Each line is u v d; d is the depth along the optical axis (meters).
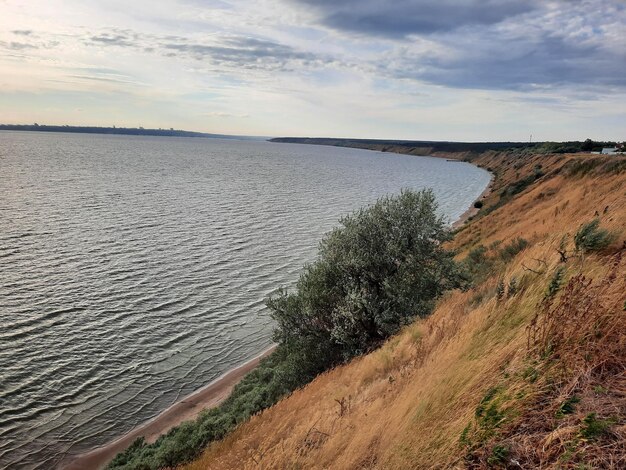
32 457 15.59
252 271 34.97
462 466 2.97
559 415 2.61
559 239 6.84
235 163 160.12
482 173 139.75
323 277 14.95
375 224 15.66
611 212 7.09
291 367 14.65
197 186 85.31
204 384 20.27
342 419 6.93
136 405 18.53
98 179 87.69
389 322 12.99
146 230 45.75
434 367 5.84
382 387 7.51
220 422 14.45
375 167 166.62
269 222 53.84
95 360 21.17
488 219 33.81
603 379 2.76
